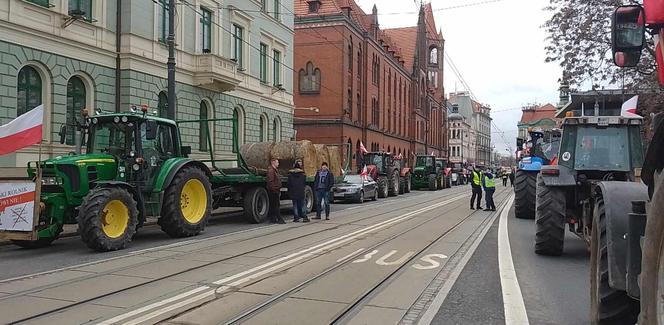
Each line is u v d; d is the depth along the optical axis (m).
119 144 11.39
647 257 3.15
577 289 7.02
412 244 10.84
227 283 7.12
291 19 35.78
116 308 5.86
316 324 5.35
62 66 17.88
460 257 9.38
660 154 3.43
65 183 10.23
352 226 14.22
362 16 52.56
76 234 12.29
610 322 4.43
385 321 5.51
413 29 75.50
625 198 4.40
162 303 6.08
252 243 10.91
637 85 18.28
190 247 10.38
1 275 7.63
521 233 12.89
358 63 47.84
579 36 19.84
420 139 75.50
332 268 8.23
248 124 29.30
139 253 9.62
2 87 15.81
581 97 18.42
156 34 21.84
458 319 5.62
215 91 25.95
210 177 13.08
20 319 5.43
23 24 16.38
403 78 66.38
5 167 15.96
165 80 22.34
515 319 5.62
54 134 17.55
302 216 15.60
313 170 18.78
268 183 15.14
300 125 43.62
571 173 8.95
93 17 19.30
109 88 19.92
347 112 44.00
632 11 3.34
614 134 9.12
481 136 132.50
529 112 87.50
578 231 9.27
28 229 9.59
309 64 43.69
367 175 26.75
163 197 11.55
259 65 30.77
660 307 3.02
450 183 49.00
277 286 6.98
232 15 27.39
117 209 10.13
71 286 6.91
